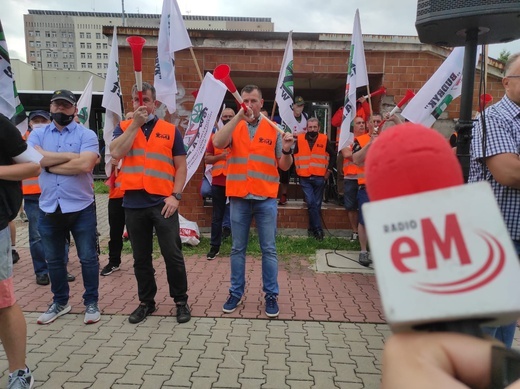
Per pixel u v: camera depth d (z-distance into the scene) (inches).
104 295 176.4
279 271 210.4
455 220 24.2
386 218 25.2
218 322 150.3
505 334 79.7
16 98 130.6
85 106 231.3
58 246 149.8
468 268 23.7
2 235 98.8
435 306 23.7
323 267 215.5
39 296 175.9
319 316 156.6
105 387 110.1
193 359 124.6
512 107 85.2
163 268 213.6
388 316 24.1
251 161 150.0
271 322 150.9
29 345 132.3
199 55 263.0
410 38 259.4
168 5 204.7
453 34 101.0
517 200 83.4
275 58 264.4
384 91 252.7
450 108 260.1
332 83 309.6
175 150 148.5
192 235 250.5
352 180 235.1
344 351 130.6
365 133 230.2
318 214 263.6
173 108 217.0
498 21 91.9
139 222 146.1
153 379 114.0
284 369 119.7
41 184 143.9
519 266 23.3
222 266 217.0
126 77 264.7
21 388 104.3
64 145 143.6
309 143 261.6
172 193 146.9
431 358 23.3
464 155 99.9
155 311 159.3
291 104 215.2
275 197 154.3
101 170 543.5
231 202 156.5
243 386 111.3
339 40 262.5
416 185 25.3
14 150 97.6
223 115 236.1
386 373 24.3
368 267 216.4
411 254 24.4
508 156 80.9
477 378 23.2
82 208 144.0
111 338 137.6
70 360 123.4
